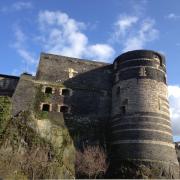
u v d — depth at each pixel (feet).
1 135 121.70
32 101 151.53
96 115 160.35
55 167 122.42
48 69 168.45
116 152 142.92
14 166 112.78
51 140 132.77
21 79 155.63
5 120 126.00
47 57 172.55
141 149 136.05
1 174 107.14
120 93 157.89
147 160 133.39
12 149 119.55
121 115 151.02
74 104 160.56
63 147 135.03
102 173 135.64
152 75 155.22
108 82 173.17
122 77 160.76
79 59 177.27
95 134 153.58
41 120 137.59
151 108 146.82
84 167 130.93
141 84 152.35
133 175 131.34
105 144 150.51
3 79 168.86
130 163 134.72
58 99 159.63
